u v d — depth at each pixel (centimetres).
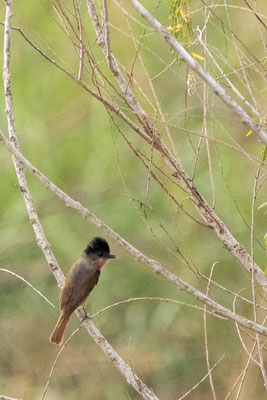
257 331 655
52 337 1073
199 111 1289
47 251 934
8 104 898
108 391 1407
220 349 1366
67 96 1490
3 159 1523
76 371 1440
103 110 1463
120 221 1438
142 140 1423
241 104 977
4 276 1522
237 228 1326
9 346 1483
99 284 1447
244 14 1184
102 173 1478
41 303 1513
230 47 1155
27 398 1430
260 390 1248
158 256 1395
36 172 671
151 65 1262
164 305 1412
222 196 1326
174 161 859
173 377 1391
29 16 1438
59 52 1432
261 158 802
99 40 877
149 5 1319
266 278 852
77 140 1497
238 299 1294
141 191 1423
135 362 1414
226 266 1329
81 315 979
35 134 1523
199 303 1390
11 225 1512
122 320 1449
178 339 1409
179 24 822
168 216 1393
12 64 1497
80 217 1494
